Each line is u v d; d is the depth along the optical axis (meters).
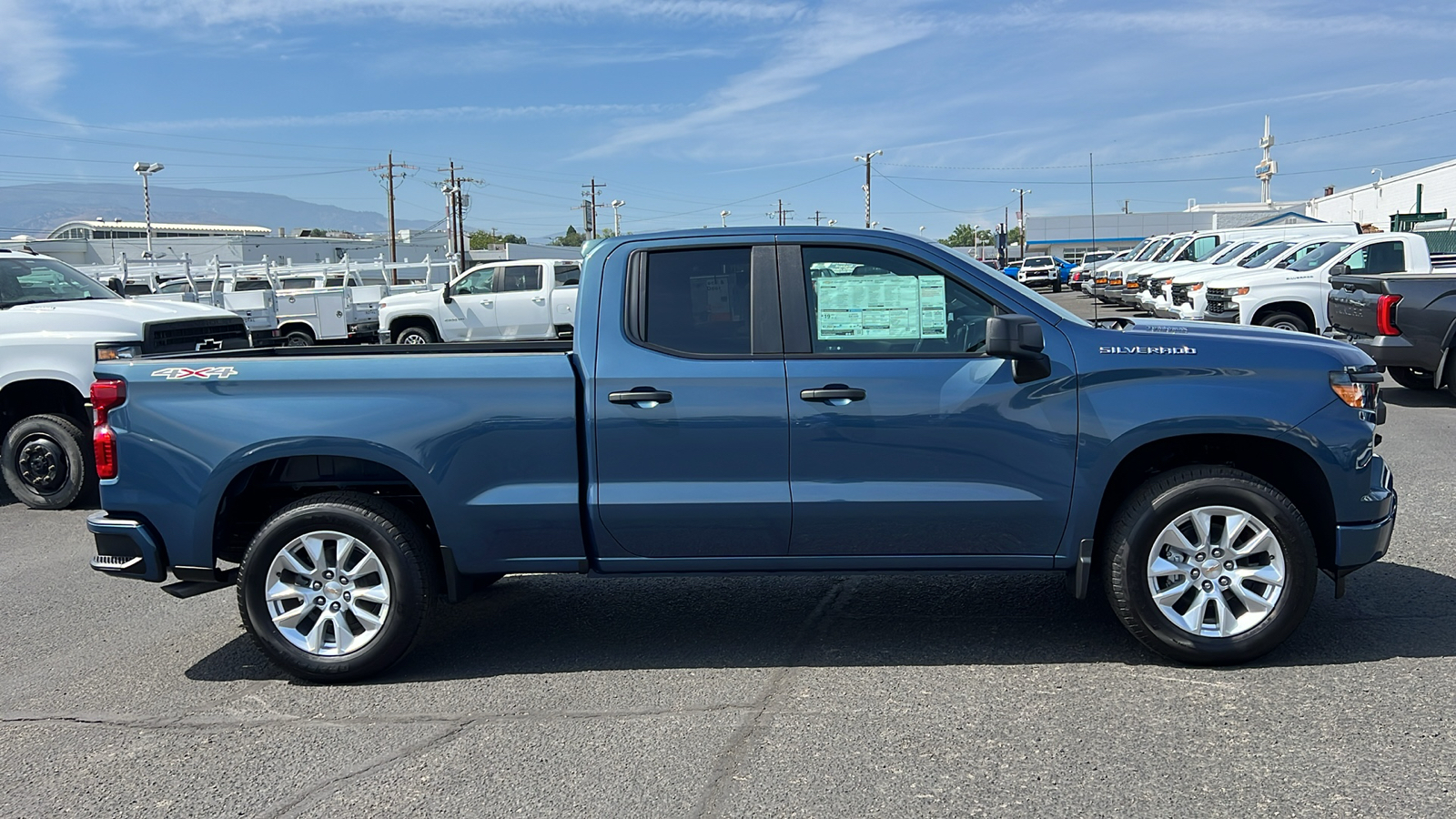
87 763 3.98
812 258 4.60
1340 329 12.63
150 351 8.82
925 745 3.84
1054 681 4.41
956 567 4.60
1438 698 4.07
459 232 66.19
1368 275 12.09
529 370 4.55
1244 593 4.41
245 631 5.54
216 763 3.94
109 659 5.16
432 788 3.67
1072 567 4.57
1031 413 4.44
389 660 4.68
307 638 4.70
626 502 4.53
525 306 20.62
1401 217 41.00
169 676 4.90
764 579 6.14
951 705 4.20
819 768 3.70
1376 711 3.97
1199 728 3.89
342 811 3.53
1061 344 4.48
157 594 6.27
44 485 8.76
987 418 4.44
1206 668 4.48
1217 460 4.79
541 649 5.09
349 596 4.70
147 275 21.73
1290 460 4.61
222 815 3.54
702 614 5.52
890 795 3.48
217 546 4.83
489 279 20.84
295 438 4.59
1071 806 3.36
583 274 4.69
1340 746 3.70
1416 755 3.61
